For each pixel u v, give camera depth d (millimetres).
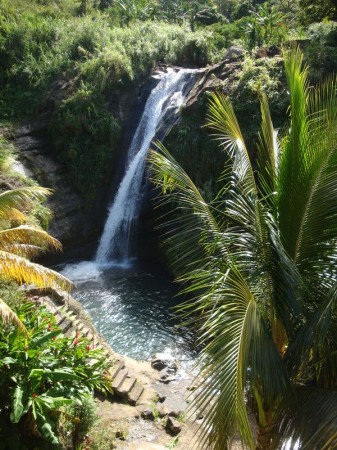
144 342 12633
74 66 22609
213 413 3998
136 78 22250
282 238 5262
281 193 5191
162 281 16781
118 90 21438
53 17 28219
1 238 7871
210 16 35125
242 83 17297
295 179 4992
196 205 5660
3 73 22562
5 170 16828
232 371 3912
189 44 24641
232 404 3807
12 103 21344
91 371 7652
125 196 19578
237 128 5789
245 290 4633
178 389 10195
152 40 25062
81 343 8062
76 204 18969
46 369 6938
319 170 4781
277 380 4422
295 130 4930
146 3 33844
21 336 7031
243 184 5375
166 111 19406
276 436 4617
